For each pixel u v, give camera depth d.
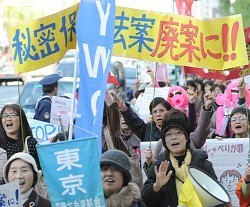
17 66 9.71
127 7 10.42
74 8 9.83
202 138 10.74
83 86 8.72
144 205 8.05
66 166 7.71
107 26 8.78
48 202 8.28
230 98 13.46
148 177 8.80
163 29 10.44
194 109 11.95
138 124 11.90
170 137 8.80
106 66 8.76
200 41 10.43
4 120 10.66
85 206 7.70
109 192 7.94
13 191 7.85
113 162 7.90
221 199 8.41
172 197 8.63
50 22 9.77
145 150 10.79
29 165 8.17
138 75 19.30
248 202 9.03
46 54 9.78
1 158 9.82
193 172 8.50
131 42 10.45
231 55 10.34
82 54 8.70
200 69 14.27
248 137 11.50
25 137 10.77
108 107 11.27
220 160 11.12
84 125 8.71
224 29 10.34
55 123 13.34
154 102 11.63
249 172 8.88
